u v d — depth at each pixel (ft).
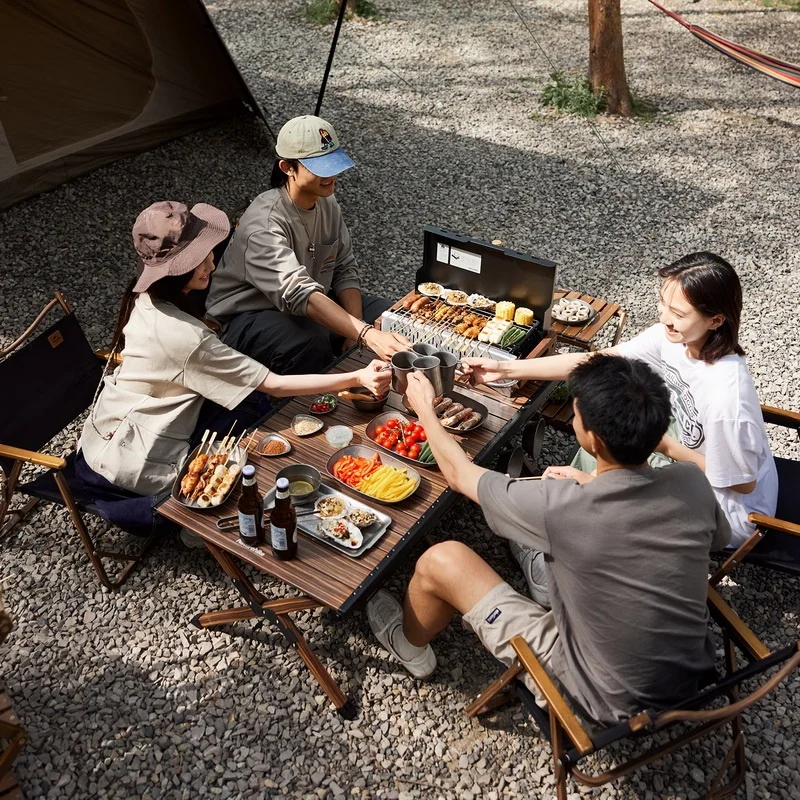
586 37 32.50
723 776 8.63
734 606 10.69
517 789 8.63
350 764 8.83
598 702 7.18
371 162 22.27
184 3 20.66
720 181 21.89
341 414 10.25
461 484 7.81
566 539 6.81
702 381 9.23
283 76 27.81
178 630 10.25
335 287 13.26
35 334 15.39
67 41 19.29
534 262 10.68
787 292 17.30
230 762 8.82
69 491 9.91
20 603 10.57
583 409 6.66
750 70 29.94
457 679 9.70
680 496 6.81
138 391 10.30
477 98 26.66
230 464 9.38
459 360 10.30
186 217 9.50
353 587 8.05
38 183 19.81
